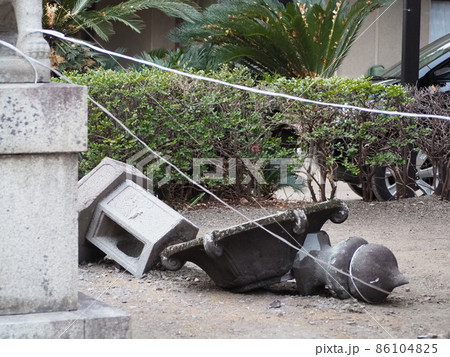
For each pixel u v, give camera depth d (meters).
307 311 5.64
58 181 4.35
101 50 4.54
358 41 17.66
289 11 12.02
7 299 4.29
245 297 6.09
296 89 9.74
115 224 7.13
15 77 4.51
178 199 10.26
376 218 9.51
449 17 18.36
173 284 6.48
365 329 5.20
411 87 10.41
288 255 6.05
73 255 4.39
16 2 4.55
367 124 9.74
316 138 9.87
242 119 9.80
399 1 17.72
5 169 4.26
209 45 13.12
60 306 4.38
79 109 4.32
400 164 10.20
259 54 12.52
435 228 8.95
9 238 4.29
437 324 5.34
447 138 10.12
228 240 5.84
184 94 9.73
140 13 17.16
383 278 5.77
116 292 6.20
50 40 13.50
